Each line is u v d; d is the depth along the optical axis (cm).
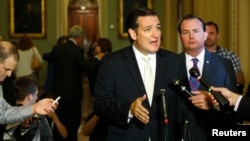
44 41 1464
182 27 317
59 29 1473
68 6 1686
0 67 234
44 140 289
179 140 275
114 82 269
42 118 289
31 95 311
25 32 1452
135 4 1455
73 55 601
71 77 601
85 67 584
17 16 1445
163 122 251
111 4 1477
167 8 1192
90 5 1702
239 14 582
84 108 1057
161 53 280
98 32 1619
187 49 317
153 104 265
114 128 266
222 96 240
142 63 273
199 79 250
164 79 270
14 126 268
